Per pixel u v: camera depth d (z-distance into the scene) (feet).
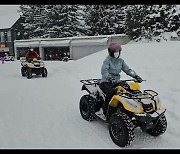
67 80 38.40
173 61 35.14
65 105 23.98
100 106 18.16
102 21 114.52
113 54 16.75
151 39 73.46
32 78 43.32
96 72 40.47
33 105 24.12
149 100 14.73
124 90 15.47
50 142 15.64
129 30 83.56
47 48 110.73
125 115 14.90
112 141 15.65
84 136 16.47
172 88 24.84
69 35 134.41
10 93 30.14
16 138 16.21
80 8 138.21
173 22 71.00
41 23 146.10
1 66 72.49
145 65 36.45
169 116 19.06
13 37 162.91
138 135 16.44
